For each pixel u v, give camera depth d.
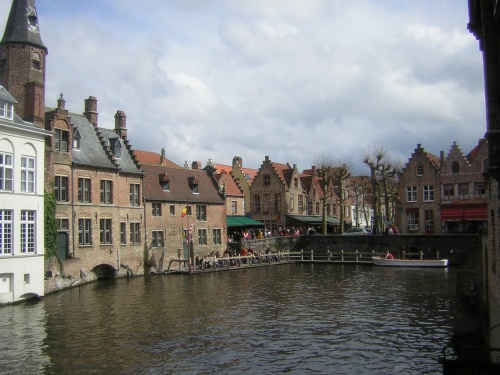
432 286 35.28
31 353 18.83
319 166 73.12
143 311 26.48
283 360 18.09
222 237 53.84
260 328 22.75
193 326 23.11
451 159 56.47
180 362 17.86
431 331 22.05
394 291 33.19
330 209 80.31
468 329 20.14
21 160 29.05
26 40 34.59
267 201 70.38
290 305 28.28
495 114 11.23
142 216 44.47
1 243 27.64
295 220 68.62
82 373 16.66
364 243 54.81
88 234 38.91
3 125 27.50
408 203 58.97
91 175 39.38
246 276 42.59
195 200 50.31
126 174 43.09
